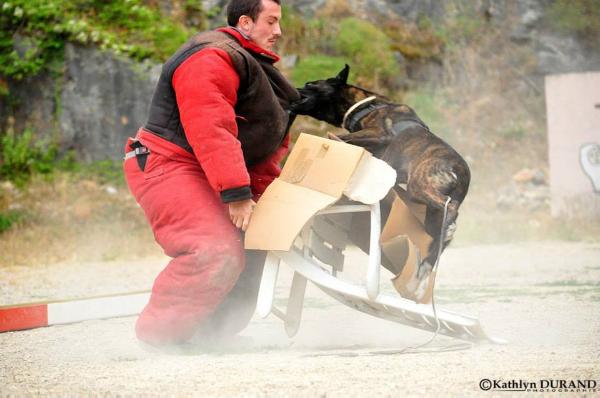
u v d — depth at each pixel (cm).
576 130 2964
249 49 894
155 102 876
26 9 3009
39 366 805
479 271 1766
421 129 977
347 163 823
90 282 1728
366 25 3547
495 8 3903
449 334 888
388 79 3494
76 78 2984
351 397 590
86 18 3086
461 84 3681
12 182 2841
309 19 3503
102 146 2967
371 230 825
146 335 837
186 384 656
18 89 2964
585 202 2936
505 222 2780
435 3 3822
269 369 710
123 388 650
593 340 892
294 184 848
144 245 2419
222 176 820
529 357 757
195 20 3259
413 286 884
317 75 3303
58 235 2503
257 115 880
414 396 590
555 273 1700
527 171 3306
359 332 1007
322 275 841
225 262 820
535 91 3753
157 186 855
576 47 3859
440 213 930
